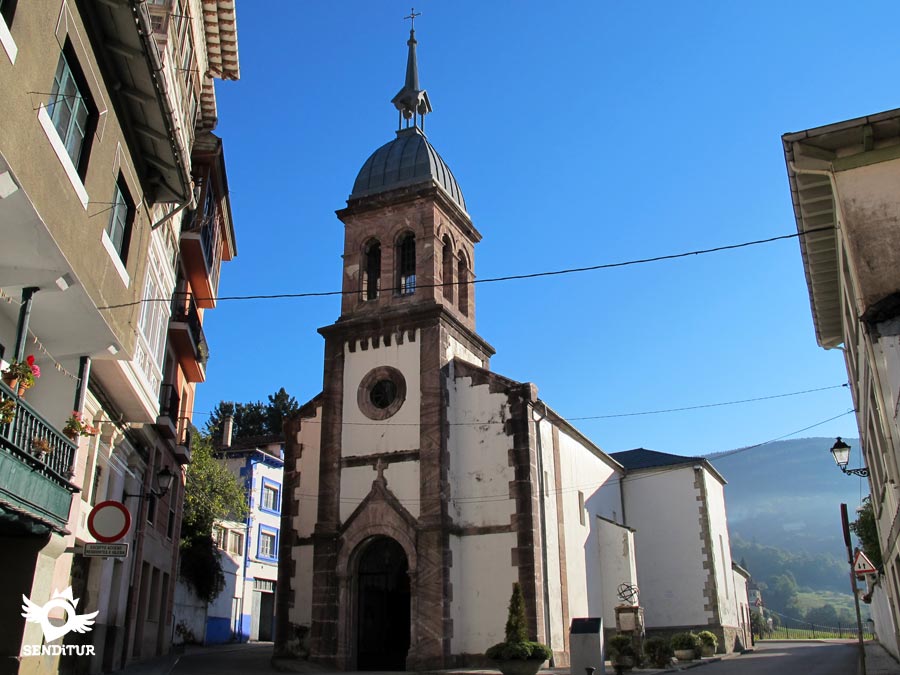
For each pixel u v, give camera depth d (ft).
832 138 48.85
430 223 104.78
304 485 100.78
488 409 96.32
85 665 60.54
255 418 217.36
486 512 92.53
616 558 114.52
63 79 40.83
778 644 176.76
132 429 69.97
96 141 44.98
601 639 70.08
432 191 104.88
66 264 39.55
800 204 55.11
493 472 93.71
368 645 92.53
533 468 93.35
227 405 220.23
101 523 45.78
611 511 131.23
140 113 50.08
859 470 80.18
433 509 90.38
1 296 42.09
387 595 96.17
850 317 61.11
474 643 88.07
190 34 68.44
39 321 45.52
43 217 38.17
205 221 83.87
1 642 42.52
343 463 97.55
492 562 90.27
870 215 47.91
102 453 61.62
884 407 47.93
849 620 570.87
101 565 63.10
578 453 115.75
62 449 42.47
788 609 634.43
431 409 95.04
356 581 93.15
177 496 97.19
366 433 97.71
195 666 83.20
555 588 94.02
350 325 102.99
